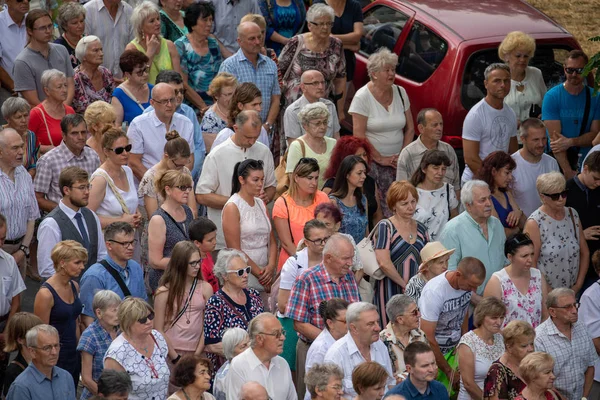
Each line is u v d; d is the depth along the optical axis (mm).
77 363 32188
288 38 51781
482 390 30938
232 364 28516
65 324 31516
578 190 38406
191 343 32031
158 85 40469
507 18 48438
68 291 31641
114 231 32219
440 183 38406
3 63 48906
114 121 40344
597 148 41719
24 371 28484
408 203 35250
